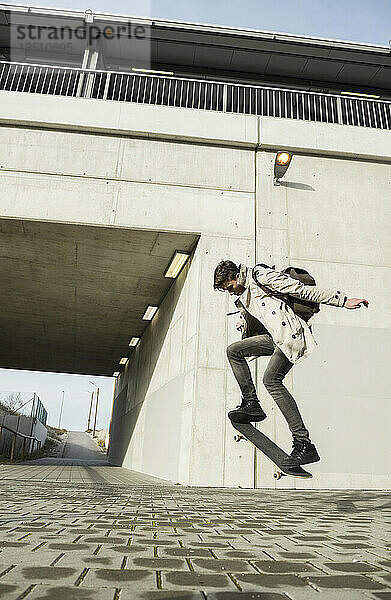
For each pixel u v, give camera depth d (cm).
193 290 822
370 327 798
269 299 279
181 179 840
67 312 1392
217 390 727
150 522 271
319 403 743
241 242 818
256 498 491
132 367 1764
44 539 202
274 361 285
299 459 268
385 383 770
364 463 724
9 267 1059
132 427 1512
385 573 158
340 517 328
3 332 1658
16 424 1892
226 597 126
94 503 365
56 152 829
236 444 703
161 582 140
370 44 1072
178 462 771
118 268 1012
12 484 521
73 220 798
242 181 855
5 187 800
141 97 1112
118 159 837
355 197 879
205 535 231
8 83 1106
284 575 153
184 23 1036
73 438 5669
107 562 163
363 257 841
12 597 119
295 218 847
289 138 880
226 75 1151
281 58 1106
